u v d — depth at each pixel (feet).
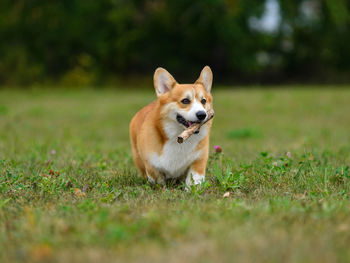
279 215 19.36
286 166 30.45
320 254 15.11
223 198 23.34
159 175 27.66
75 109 85.92
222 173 29.07
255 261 14.75
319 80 164.45
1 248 16.11
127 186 26.61
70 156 37.55
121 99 103.60
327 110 80.74
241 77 170.09
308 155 32.63
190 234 17.03
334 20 150.71
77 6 157.99
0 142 46.60
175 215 19.69
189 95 26.48
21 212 20.65
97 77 159.84
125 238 16.48
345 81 161.79
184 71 170.30
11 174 28.19
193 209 20.63
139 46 165.17
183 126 26.58
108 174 30.81
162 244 16.24
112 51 163.02
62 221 18.94
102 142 50.52
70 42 166.20
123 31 160.04
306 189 25.08
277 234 16.98
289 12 151.33
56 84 156.35
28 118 73.31
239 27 148.97
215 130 63.57
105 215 18.60
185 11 151.94
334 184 26.37
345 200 21.70
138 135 28.55
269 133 59.67
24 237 17.07
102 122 71.20
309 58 167.73
